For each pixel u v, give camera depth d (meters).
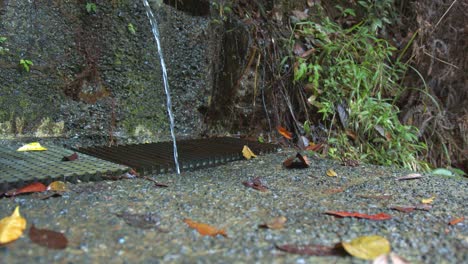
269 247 0.93
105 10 1.71
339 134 1.94
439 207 1.15
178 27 1.88
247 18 2.07
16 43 1.58
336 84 2.00
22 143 1.57
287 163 1.50
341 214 1.07
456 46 2.39
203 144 1.74
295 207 1.12
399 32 2.44
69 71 1.70
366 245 0.92
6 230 0.92
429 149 2.25
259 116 2.04
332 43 2.08
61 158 1.41
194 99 1.92
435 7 2.41
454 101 2.38
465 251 0.93
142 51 1.78
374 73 2.11
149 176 1.36
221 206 1.11
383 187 1.31
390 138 1.93
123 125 1.76
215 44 1.99
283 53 2.07
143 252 0.90
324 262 0.88
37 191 1.16
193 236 0.96
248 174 1.41
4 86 1.57
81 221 1.00
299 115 2.05
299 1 2.23
